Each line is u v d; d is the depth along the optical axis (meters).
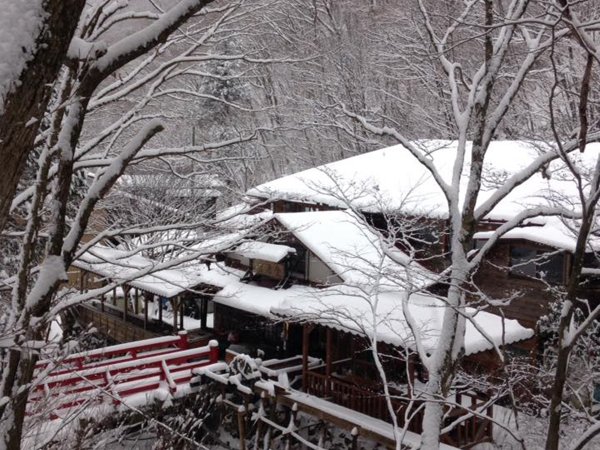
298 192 18.30
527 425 11.58
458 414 12.41
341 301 13.78
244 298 17.27
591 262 13.49
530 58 7.80
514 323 13.81
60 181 3.53
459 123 8.61
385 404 13.12
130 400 12.77
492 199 7.70
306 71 21.16
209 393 13.98
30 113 2.38
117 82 6.70
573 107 10.81
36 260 7.90
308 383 14.66
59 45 2.43
